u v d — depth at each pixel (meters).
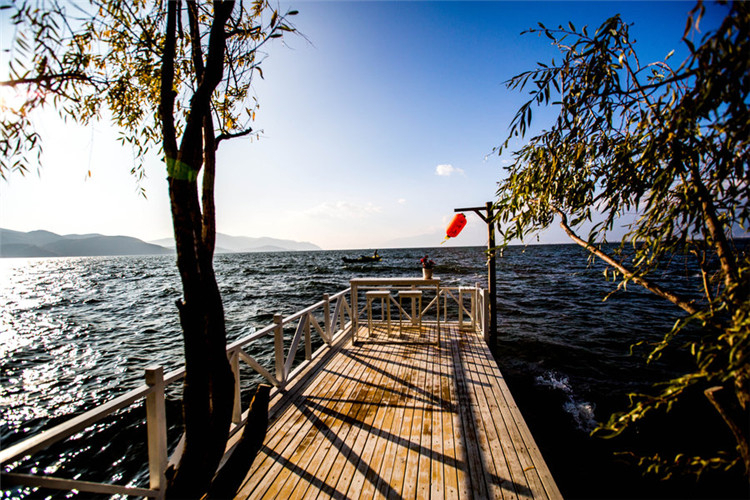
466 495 2.40
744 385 0.98
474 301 7.11
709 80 0.98
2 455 1.42
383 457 2.85
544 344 8.59
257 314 14.30
